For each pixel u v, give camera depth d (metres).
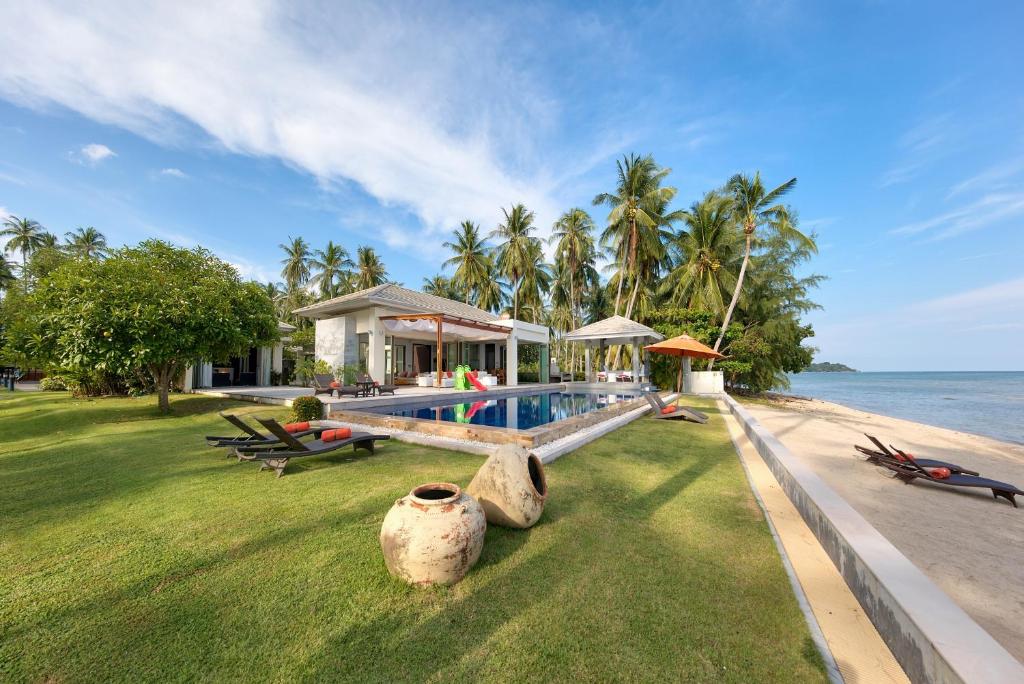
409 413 11.84
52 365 10.48
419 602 2.62
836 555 3.21
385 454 6.45
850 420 16.52
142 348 9.16
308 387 19.50
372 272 41.91
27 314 10.20
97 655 2.14
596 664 2.13
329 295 42.75
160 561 3.10
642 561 3.22
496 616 2.50
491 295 40.12
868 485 6.30
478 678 2.02
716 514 4.27
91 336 8.90
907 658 2.09
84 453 6.52
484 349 27.55
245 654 2.15
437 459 6.13
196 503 4.30
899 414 24.02
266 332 12.70
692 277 26.92
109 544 3.37
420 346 22.47
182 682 1.97
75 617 2.44
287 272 42.91
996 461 9.55
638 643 2.30
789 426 12.82
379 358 16.11
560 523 3.92
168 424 9.34
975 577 3.54
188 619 2.43
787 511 4.38
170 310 9.56
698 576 3.03
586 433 7.99
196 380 16.94
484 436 6.86
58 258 21.55
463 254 38.53
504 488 3.69
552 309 44.12
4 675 1.99
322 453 5.82
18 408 11.80
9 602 2.57
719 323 27.94
